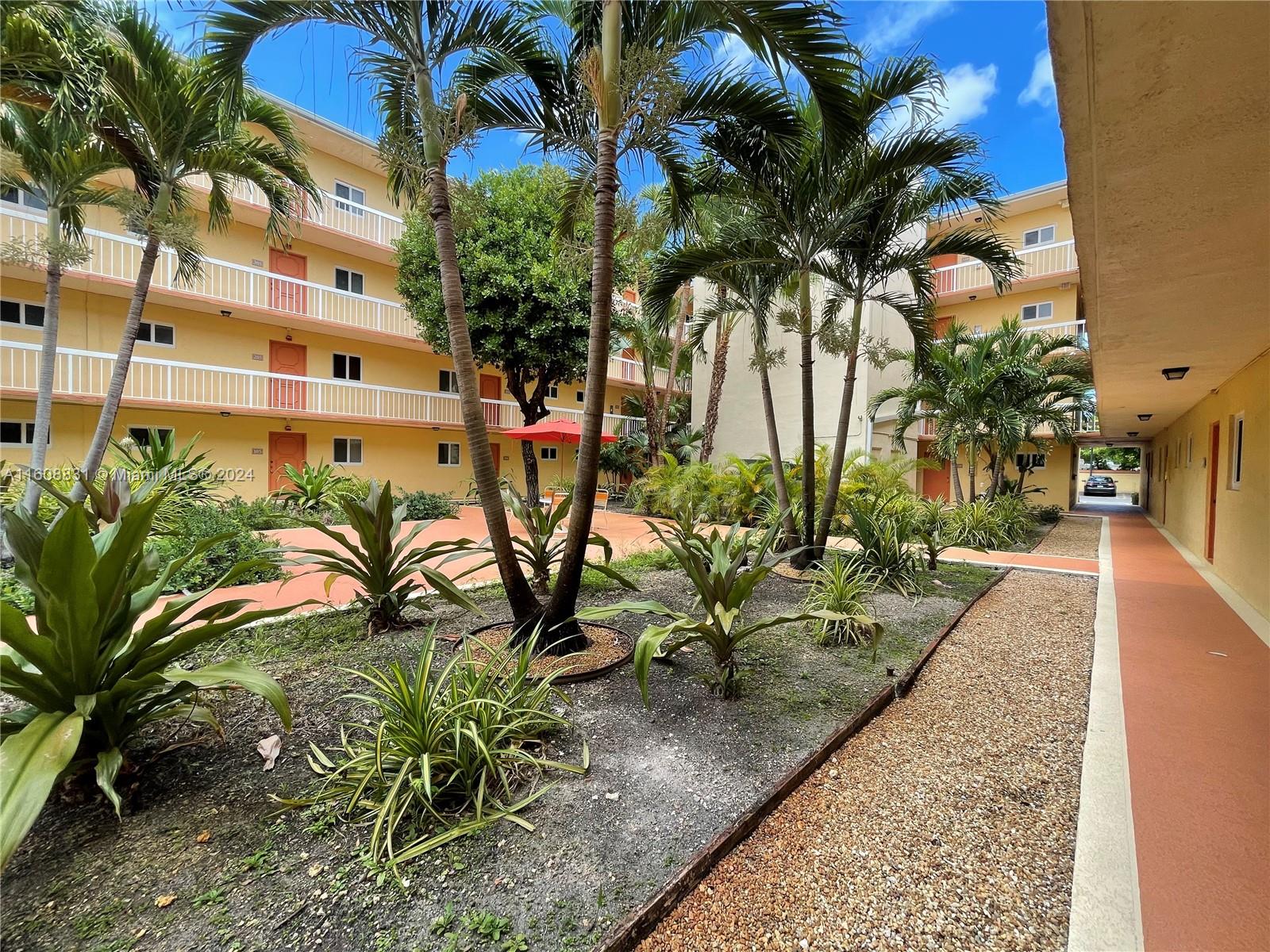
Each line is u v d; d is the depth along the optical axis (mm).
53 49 4434
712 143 5203
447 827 1881
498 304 11648
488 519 3506
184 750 2324
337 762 2234
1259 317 3859
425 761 1860
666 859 1770
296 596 4949
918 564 6184
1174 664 3703
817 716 2807
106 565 1898
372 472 14352
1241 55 1558
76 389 9680
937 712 2980
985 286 15297
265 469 12547
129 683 1873
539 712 2438
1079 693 3223
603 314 3381
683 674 3309
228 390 11367
